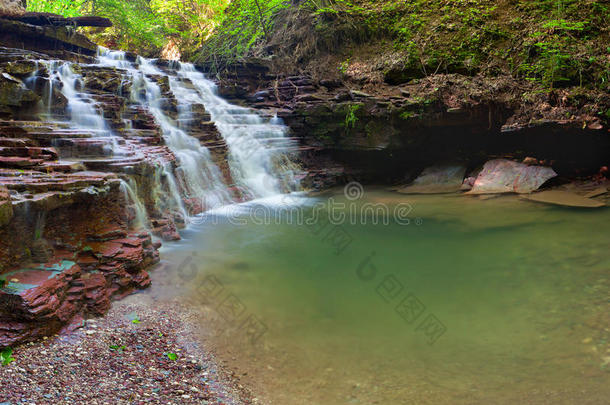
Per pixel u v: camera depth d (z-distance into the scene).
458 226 9.25
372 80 14.97
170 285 6.08
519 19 14.04
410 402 3.62
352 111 13.62
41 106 8.95
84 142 7.88
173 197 9.45
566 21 12.89
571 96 11.59
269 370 4.14
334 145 14.40
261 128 13.92
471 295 5.84
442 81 13.16
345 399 3.70
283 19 19.61
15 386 3.40
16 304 4.21
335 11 17.03
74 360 3.96
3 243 4.67
